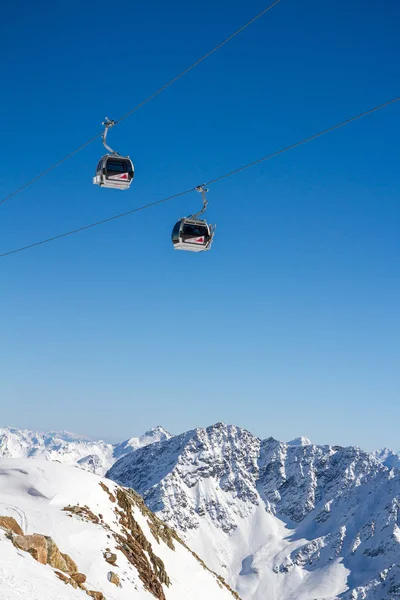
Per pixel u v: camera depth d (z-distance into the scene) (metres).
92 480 84.19
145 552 76.31
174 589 76.44
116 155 40.59
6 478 77.56
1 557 39.09
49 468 80.69
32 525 61.25
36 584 36.53
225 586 97.25
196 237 43.25
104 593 53.31
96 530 66.06
